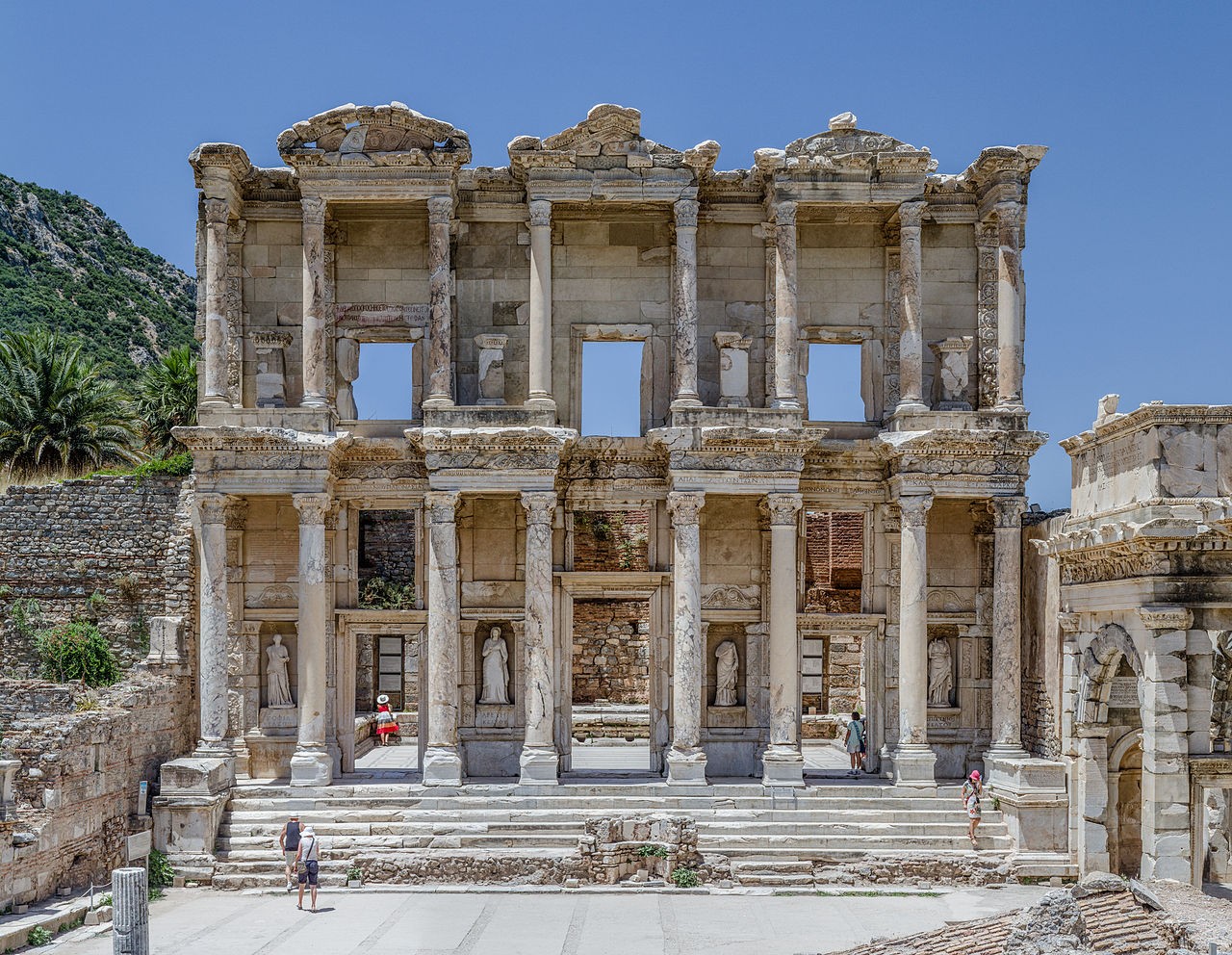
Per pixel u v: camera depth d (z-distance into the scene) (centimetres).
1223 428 2617
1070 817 3384
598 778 3825
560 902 3145
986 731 3928
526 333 3969
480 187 3953
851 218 3975
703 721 3941
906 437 3719
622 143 3800
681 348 3791
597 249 3991
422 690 3925
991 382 3969
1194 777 2606
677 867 3344
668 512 3888
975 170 3900
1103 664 2969
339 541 3909
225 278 3806
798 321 3988
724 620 3938
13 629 4012
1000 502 3750
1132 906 2078
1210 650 2620
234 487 3691
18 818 2909
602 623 5556
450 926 2900
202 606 3678
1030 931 1952
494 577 3931
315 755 3644
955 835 3528
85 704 3428
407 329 3969
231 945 2728
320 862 3350
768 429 3675
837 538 5412
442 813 3538
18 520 4053
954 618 3947
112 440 5422
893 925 2919
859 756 3959
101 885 3228
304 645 3675
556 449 3675
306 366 3766
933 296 4012
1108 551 2795
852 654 5384
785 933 2847
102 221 12244
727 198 3991
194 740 3906
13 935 2641
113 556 4034
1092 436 2948
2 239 10344
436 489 3678
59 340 5922
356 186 3753
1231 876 3005
